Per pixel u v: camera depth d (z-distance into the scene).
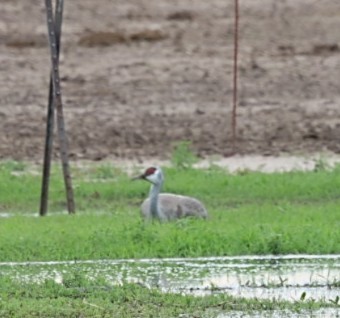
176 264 56.12
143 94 109.94
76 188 75.06
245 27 143.62
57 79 66.56
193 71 119.12
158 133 95.69
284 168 84.12
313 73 119.44
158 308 47.34
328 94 110.75
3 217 68.06
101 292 49.88
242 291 51.25
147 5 157.75
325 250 58.62
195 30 141.00
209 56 126.69
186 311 46.97
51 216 67.12
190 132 95.88
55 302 48.12
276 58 126.38
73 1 158.50
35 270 54.97
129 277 53.62
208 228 61.03
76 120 99.44
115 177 80.50
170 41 134.12
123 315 46.19
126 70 119.56
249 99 108.44
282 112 103.19
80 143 92.12
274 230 60.50
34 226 62.97
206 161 86.81
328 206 70.44
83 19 148.50
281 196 74.31
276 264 56.38
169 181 77.12
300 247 58.56
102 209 71.12
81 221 64.31
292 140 93.56
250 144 91.94
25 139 93.56
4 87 112.56
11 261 56.78
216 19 148.88
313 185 75.56
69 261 56.69
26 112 103.00
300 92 111.56
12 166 83.25
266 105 105.94
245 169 82.81
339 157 88.38
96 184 77.06
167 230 60.53
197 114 102.44
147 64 122.25
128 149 90.69
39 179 79.31
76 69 120.44
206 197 74.19
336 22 147.88
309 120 100.25
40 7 154.88
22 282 51.94
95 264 56.12
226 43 134.25
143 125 98.25
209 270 55.12
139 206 72.19
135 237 58.94
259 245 58.34
